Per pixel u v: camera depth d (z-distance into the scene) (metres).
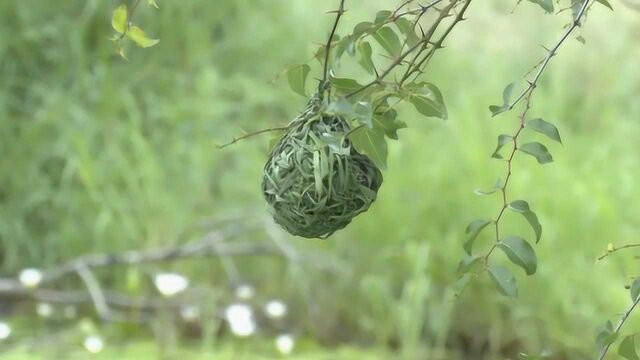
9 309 4.22
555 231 4.01
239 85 4.85
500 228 4.05
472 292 3.94
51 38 4.71
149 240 4.32
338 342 4.07
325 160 1.98
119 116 4.68
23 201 4.41
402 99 1.99
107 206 4.25
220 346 3.94
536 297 3.91
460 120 4.48
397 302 4.04
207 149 4.48
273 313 3.99
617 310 3.80
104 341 3.95
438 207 4.19
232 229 4.29
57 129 4.53
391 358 3.89
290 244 4.27
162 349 3.85
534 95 4.87
